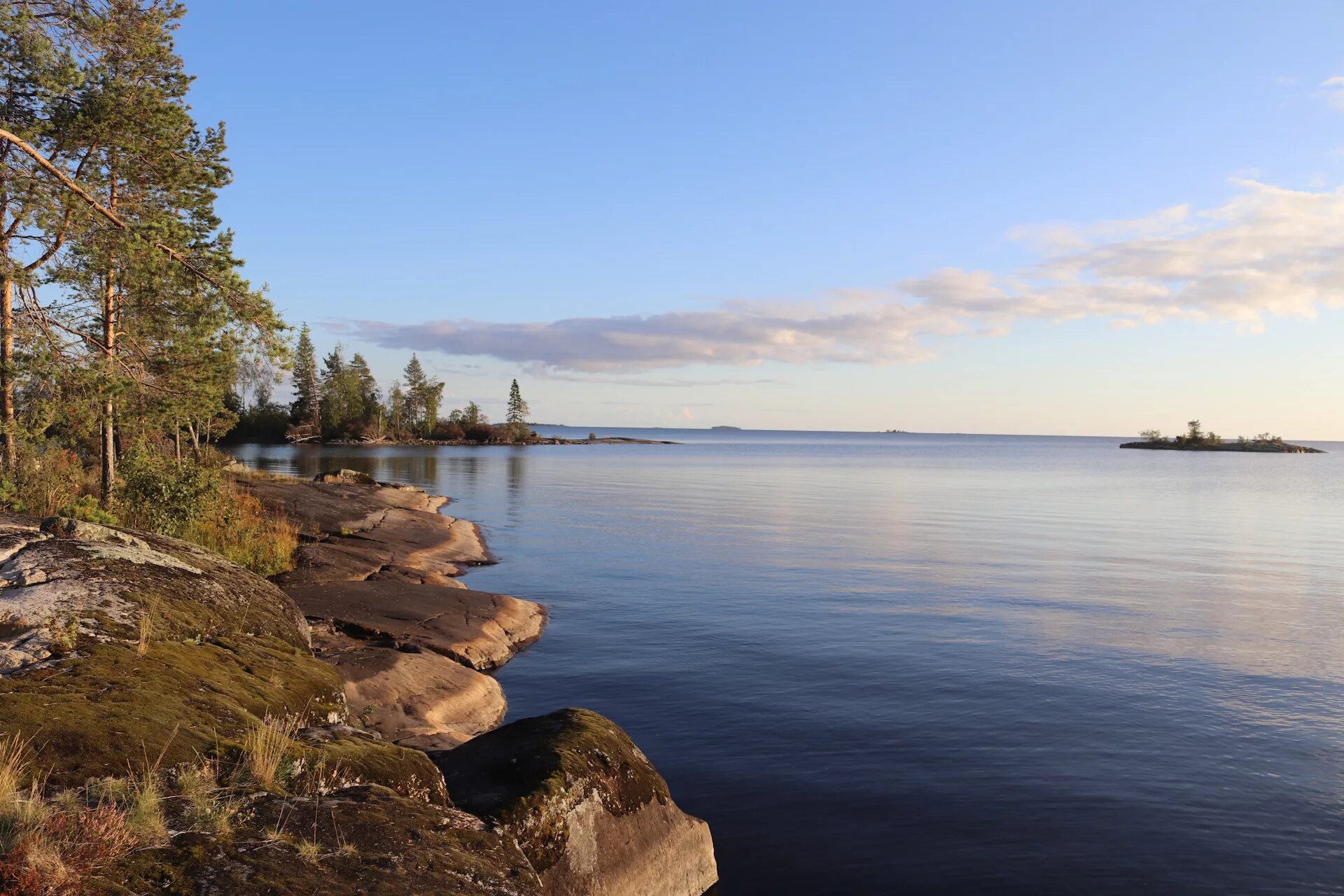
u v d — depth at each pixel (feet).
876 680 43.47
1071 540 106.22
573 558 86.94
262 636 24.34
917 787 30.19
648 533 109.91
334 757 16.57
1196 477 291.38
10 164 48.34
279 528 69.41
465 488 191.01
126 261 49.11
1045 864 24.84
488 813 17.43
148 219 53.88
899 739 34.94
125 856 11.34
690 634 53.62
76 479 64.44
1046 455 562.25
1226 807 28.66
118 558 24.48
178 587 24.43
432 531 92.84
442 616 49.34
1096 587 72.02
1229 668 46.03
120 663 18.06
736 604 63.46
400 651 40.65
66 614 19.94
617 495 175.22
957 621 57.82
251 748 15.60
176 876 11.19
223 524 62.18
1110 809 28.45
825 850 25.64
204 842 12.29
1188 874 24.36
